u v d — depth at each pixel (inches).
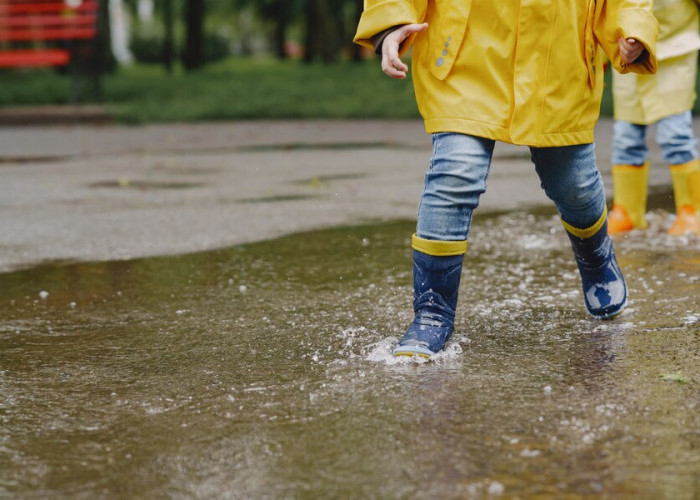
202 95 700.7
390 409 97.7
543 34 112.4
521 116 113.1
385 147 424.2
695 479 78.8
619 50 116.2
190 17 1237.7
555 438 88.3
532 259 179.5
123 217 239.8
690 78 195.9
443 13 114.3
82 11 650.2
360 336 128.6
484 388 103.6
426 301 119.5
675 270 164.7
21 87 758.5
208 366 116.6
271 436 91.4
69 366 119.0
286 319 139.5
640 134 203.2
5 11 632.4
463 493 77.2
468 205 116.7
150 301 153.9
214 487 80.2
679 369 108.9
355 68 969.5
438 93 115.6
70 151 427.8
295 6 1491.1
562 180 121.3
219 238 209.8
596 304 132.6
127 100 681.0
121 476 83.3
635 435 88.6
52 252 197.0
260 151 415.5
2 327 139.5
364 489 78.7
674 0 192.7
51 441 92.3
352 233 214.5
